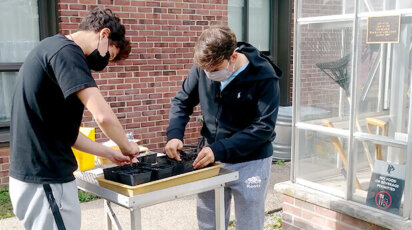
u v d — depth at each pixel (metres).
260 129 2.34
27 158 1.95
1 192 4.51
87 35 2.00
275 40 6.72
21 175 1.96
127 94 5.16
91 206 4.27
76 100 1.96
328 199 3.06
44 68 1.88
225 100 2.44
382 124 2.81
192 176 2.11
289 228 3.41
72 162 2.05
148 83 5.29
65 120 1.97
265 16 6.65
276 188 3.41
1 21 4.67
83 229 3.74
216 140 2.55
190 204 4.30
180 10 5.42
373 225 2.81
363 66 2.89
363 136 2.91
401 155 2.73
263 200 2.57
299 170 3.37
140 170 2.09
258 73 2.36
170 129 2.58
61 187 1.99
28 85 1.91
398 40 2.70
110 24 2.02
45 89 1.90
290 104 6.77
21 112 1.95
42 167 1.95
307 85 3.23
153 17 5.22
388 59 2.77
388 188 2.78
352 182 3.00
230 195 2.66
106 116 1.88
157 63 5.33
